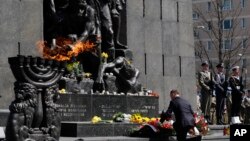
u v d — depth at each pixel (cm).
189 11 2462
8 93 1745
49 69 1262
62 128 1703
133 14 2242
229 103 2302
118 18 2103
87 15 1941
